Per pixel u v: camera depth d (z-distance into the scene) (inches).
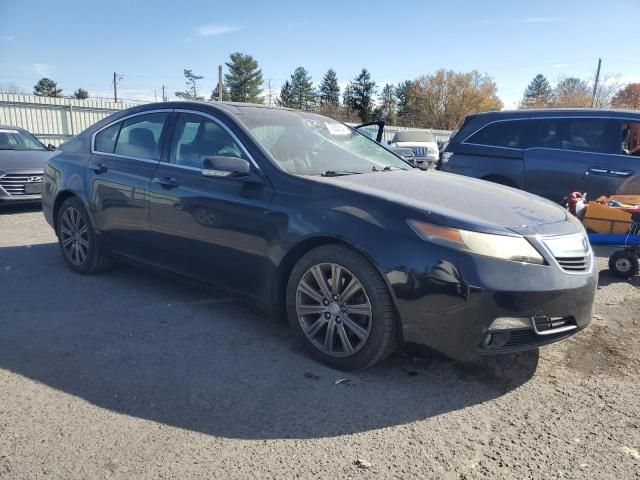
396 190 133.6
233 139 152.9
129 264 184.1
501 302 110.9
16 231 289.3
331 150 164.9
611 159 275.3
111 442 98.4
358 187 131.0
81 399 113.2
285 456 95.7
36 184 344.5
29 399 112.7
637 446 100.7
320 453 96.7
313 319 133.6
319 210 128.4
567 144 288.0
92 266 197.6
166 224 163.0
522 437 103.0
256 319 160.7
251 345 142.2
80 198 193.8
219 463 93.4
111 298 177.3
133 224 174.9
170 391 117.3
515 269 112.7
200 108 166.4
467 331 112.5
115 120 195.9
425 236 114.8
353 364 124.8
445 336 114.0
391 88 3314.5
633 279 216.2
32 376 122.8
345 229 122.2
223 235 147.2
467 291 110.8
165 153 169.8
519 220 123.3
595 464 95.2
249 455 95.7
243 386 120.3
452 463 94.7
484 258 112.0
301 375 125.9
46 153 380.5
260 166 144.2
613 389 122.3
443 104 3058.6
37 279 197.8
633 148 279.1
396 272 114.8
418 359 135.1
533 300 112.6
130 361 131.5
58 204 208.2
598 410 113.2
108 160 187.8
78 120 1048.2
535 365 133.6
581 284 120.6
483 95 3019.2
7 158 346.9
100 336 146.3
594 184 278.5
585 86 2849.4
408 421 107.7
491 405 114.6
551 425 107.3
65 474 89.4
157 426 104.0
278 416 108.4
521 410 112.8
